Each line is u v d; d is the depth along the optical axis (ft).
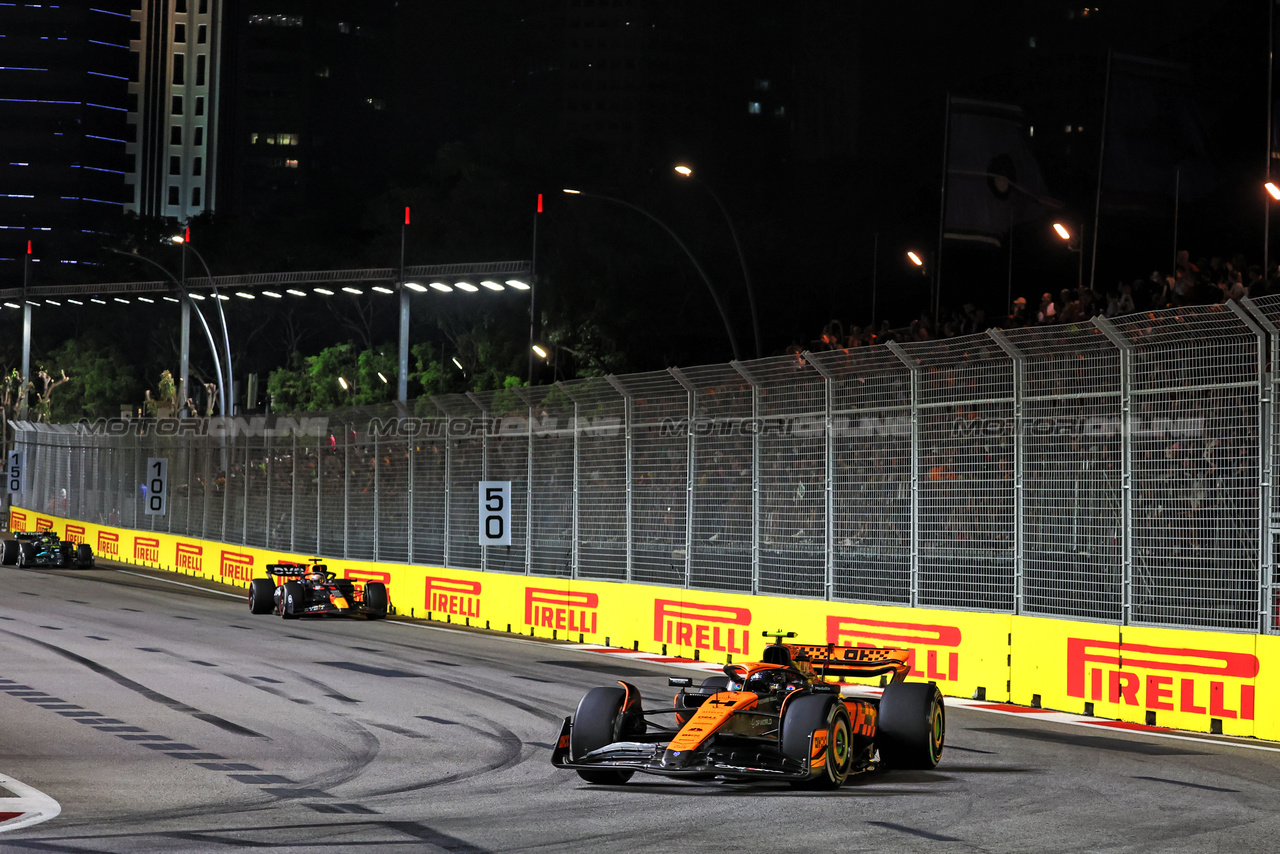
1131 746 48.44
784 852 30.58
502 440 99.30
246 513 143.33
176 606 112.47
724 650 76.38
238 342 389.19
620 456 86.84
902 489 68.18
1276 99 87.15
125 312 412.98
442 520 107.24
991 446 63.87
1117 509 58.13
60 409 393.29
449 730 50.70
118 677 65.57
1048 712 57.98
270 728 50.70
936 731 43.19
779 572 74.69
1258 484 53.36
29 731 48.91
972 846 31.35
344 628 95.61
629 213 229.45
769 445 75.72
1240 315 53.98
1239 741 50.37
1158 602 56.44
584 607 88.38
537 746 47.21
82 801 36.32
